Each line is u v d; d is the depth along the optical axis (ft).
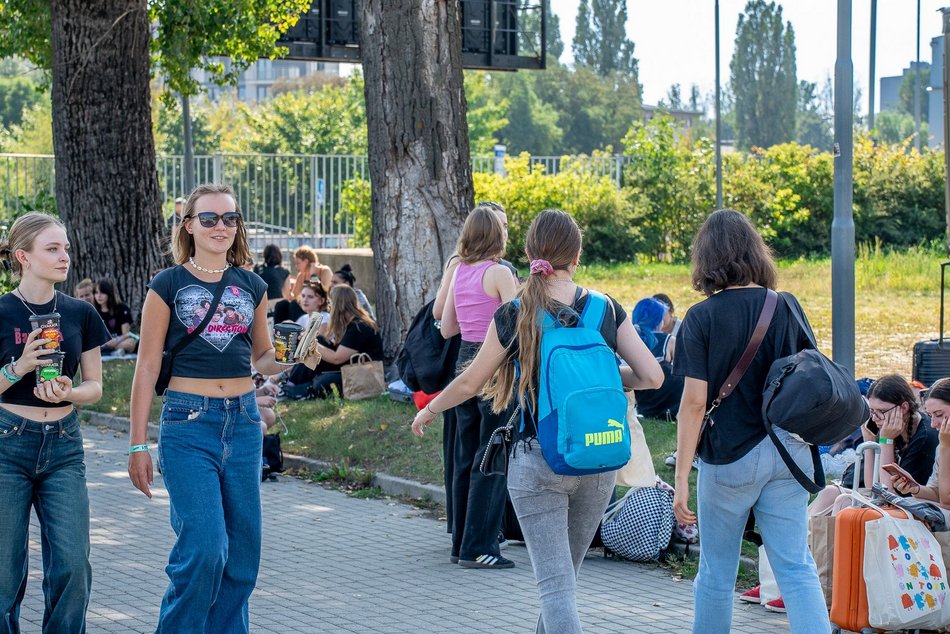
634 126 107.04
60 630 15.16
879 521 17.57
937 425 18.34
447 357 21.98
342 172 81.56
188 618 14.42
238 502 15.16
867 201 104.01
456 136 39.37
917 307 65.77
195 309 14.96
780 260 99.19
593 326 13.93
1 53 60.34
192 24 57.93
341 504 28.73
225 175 78.43
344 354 38.14
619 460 13.46
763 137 334.44
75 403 15.23
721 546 14.40
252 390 15.48
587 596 20.66
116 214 52.42
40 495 15.24
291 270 75.25
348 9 65.82
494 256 20.97
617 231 100.27
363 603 20.22
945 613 17.58
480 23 67.67
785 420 13.51
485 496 22.25
